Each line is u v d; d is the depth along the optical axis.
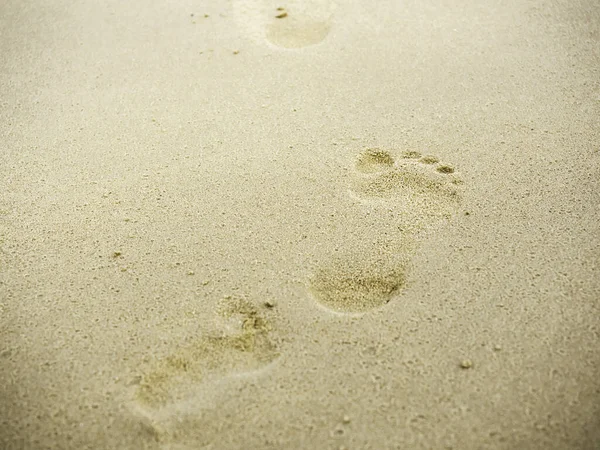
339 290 0.70
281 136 0.84
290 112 0.88
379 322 0.67
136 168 0.82
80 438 0.62
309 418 0.62
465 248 0.72
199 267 0.72
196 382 0.64
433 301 0.68
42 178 0.81
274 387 0.64
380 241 0.73
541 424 0.61
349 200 0.77
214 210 0.77
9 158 0.84
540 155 0.80
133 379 0.65
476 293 0.69
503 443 0.61
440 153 0.81
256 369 0.65
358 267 0.71
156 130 0.86
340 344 0.66
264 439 0.61
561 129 0.82
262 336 0.67
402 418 0.62
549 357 0.64
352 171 0.80
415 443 0.61
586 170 0.78
